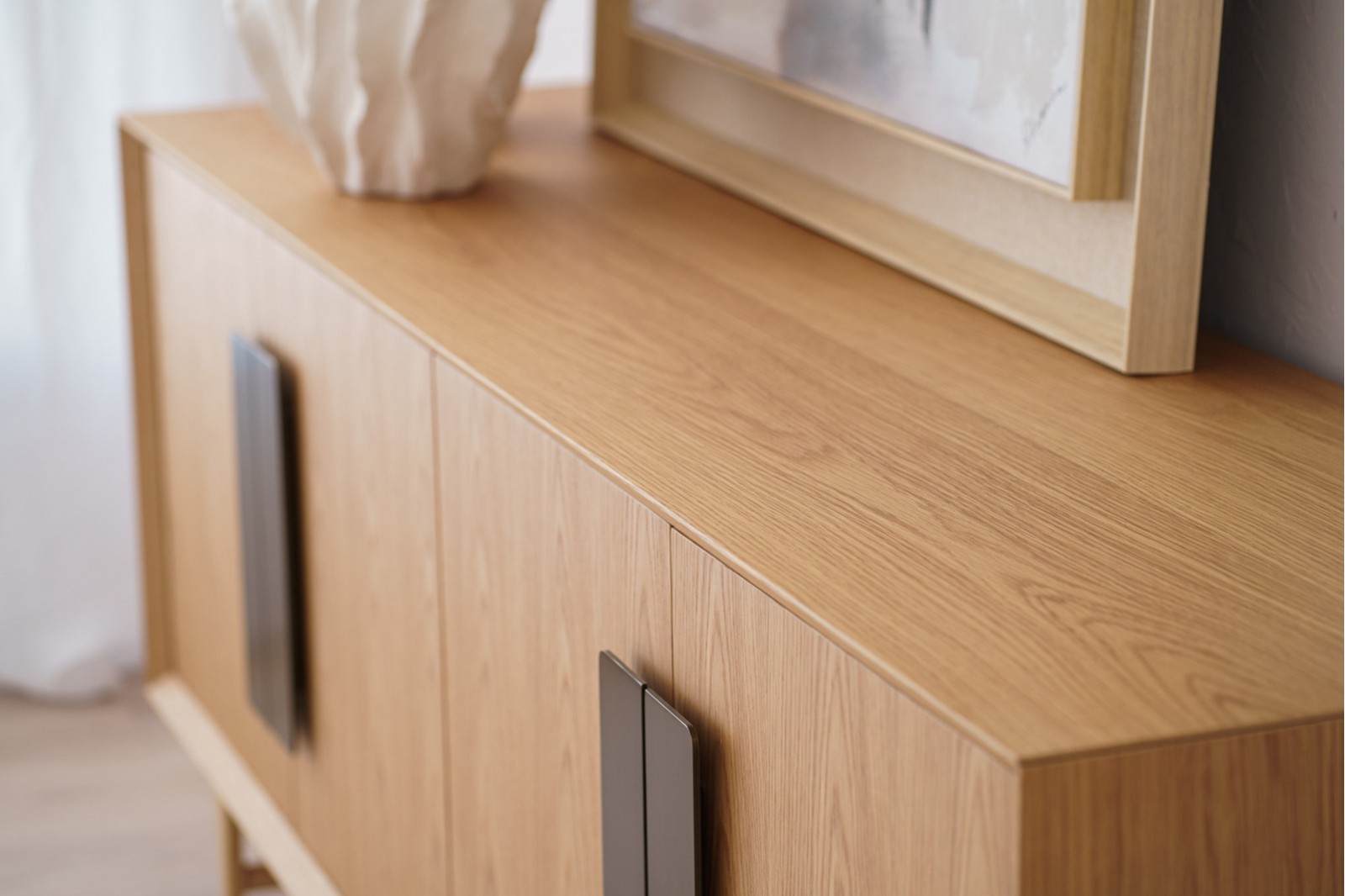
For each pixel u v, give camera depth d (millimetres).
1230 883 577
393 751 1167
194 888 1849
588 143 1526
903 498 755
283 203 1273
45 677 2256
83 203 2129
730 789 724
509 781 982
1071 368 951
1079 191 948
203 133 1482
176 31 2096
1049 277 1054
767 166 1356
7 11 2033
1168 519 740
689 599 735
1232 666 604
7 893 1830
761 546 697
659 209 1291
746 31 1314
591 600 833
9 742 2166
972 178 1117
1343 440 848
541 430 858
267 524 1298
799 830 673
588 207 1296
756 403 879
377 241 1183
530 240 1198
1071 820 548
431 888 1137
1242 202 1015
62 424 2201
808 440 826
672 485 763
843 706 630
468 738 1032
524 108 1680
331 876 1333
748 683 696
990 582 667
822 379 919
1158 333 939
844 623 627
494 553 947
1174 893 568
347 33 1228
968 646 612
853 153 1253
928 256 1122
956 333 1008
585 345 970
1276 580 676
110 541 2270
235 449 1378
